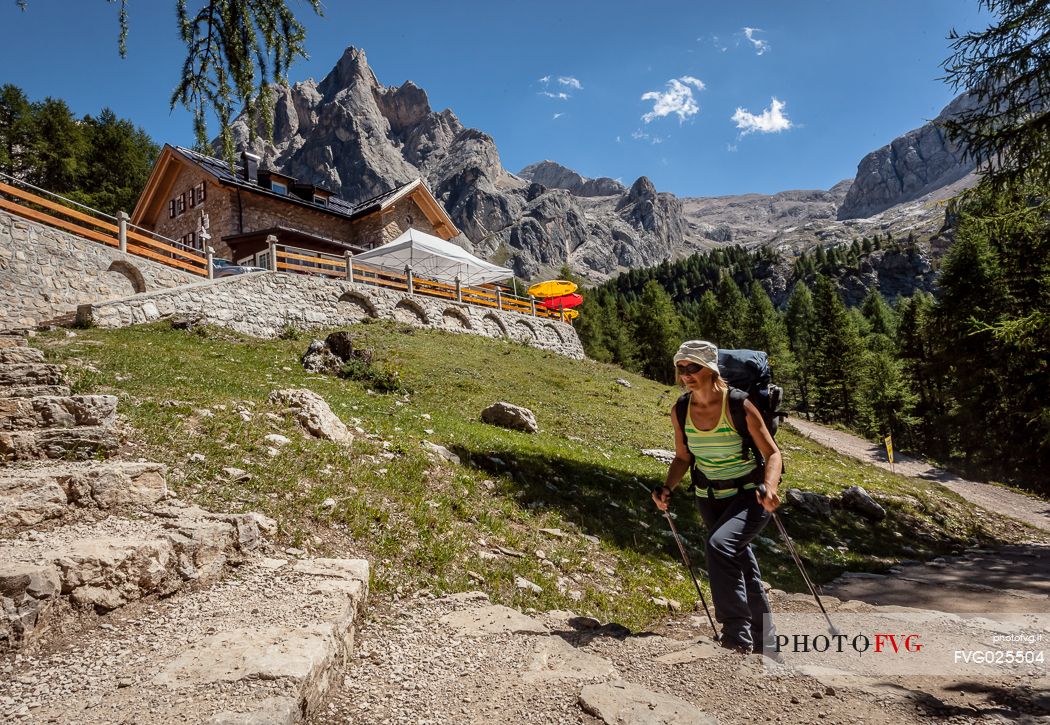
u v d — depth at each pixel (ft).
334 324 76.84
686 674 10.22
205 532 12.92
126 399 24.70
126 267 58.08
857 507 49.39
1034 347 50.01
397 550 17.92
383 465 25.43
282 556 14.96
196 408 25.48
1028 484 87.71
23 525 11.88
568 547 23.86
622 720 7.87
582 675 9.74
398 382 52.31
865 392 205.05
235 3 19.88
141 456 18.72
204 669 7.96
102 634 9.62
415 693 9.12
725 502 12.19
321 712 8.33
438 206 137.80
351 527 18.38
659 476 43.29
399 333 79.36
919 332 124.98
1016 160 36.14
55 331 45.11
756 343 241.76
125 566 10.73
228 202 108.99
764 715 8.51
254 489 18.83
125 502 14.38
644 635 13.62
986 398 88.53
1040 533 62.28
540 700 8.73
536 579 19.29
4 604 8.67
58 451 16.58
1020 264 79.77
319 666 8.41
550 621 15.44
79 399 18.70
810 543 36.42
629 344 242.17
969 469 97.35
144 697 7.27
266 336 67.21
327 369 51.55
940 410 129.39
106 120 153.17
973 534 54.54
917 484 75.66
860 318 293.84
